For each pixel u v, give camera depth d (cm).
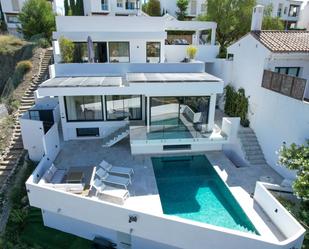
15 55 3644
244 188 1566
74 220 1362
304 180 1230
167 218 1138
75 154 1925
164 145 1962
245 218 1330
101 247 1307
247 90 2203
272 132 1830
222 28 3575
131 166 1778
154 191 1496
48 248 1306
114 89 1795
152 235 1198
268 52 1873
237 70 2395
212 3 3603
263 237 1084
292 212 1286
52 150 1825
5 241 1357
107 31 2542
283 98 1691
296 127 1587
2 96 3094
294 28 5419
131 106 2127
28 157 2034
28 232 1412
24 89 3033
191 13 5522
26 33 4416
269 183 1552
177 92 1841
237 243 1085
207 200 1477
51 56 3656
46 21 4366
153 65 2275
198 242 1135
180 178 1709
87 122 2122
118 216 1216
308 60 2000
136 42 2619
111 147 2053
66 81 1941
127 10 5541
